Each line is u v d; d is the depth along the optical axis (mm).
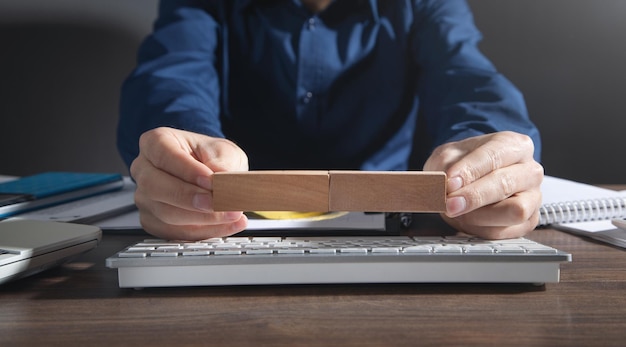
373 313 423
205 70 1309
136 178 591
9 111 1836
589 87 1746
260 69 1457
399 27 1426
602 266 554
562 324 401
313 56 1407
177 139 590
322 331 388
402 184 495
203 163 568
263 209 499
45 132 1842
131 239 677
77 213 741
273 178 495
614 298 456
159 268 476
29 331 393
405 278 480
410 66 1440
